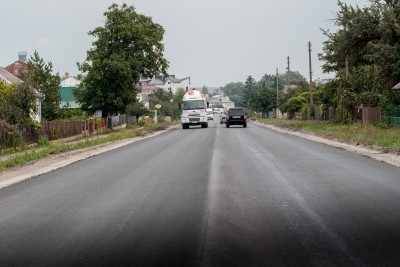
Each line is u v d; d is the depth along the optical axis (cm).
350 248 711
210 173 1570
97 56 5669
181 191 1233
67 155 2542
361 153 2173
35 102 3369
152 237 793
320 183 1325
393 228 827
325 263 643
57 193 1267
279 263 646
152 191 1244
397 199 1084
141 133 4900
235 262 654
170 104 11506
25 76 3831
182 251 711
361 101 4441
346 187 1251
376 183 1312
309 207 1009
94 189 1308
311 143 2912
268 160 1942
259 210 987
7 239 805
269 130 4956
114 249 729
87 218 948
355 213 947
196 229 840
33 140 3247
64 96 8488
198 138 3628
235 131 4747
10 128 2786
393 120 3747
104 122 5453
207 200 1104
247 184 1329
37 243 775
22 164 2145
